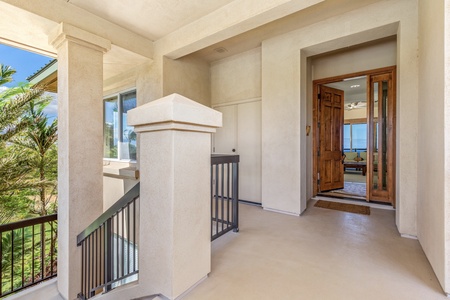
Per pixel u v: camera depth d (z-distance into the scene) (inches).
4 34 102.6
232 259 77.1
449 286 57.6
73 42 97.9
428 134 74.9
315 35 121.3
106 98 192.7
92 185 102.0
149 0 97.6
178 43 124.0
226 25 102.5
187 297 57.0
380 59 140.5
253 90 160.1
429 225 73.6
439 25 63.4
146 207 58.4
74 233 95.6
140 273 60.4
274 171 138.4
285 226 110.3
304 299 57.0
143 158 58.9
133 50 126.0
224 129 177.9
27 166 155.6
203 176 62.6
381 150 148.8
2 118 146.0
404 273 68.4
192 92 161.9
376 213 130.0
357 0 101.4
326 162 182.5
